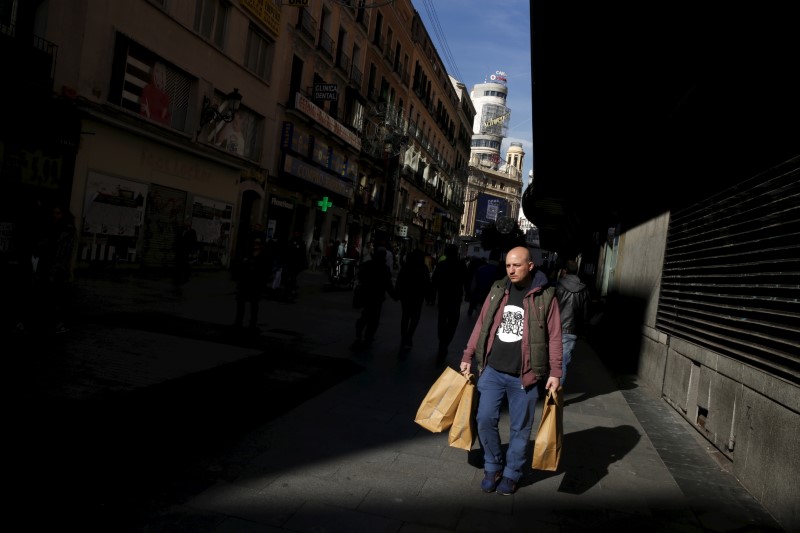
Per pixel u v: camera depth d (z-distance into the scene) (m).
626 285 10.50
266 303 12.84
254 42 21.80
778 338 4.18
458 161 66.56
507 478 3.75
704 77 6.42
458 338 10.88
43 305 6.80
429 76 47.53
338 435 4.58
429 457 4.29
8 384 4.80
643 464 4.56
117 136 15.23
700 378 5.77
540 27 8.49
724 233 5.80
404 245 47.09
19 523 2.78
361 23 31.36
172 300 11.18
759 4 4.62
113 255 15.54
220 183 20.38
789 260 4.24
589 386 7.62
